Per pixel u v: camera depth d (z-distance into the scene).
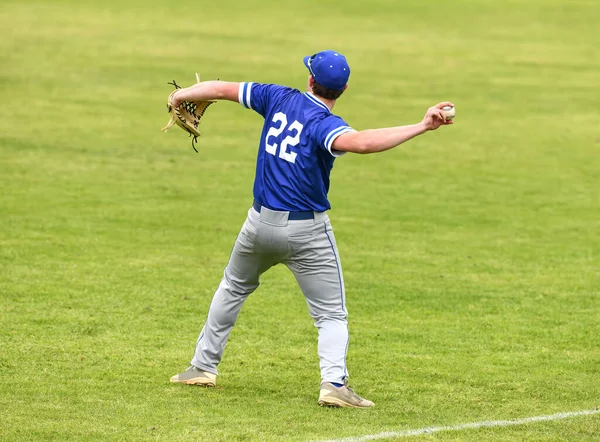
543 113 73.44
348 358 25.33
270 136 21.17
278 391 22.39
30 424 19.48
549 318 29.67
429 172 54.72
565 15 129.62
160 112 69.00
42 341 25.61
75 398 21.27
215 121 67.62
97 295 30.52
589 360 25.50
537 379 23.77
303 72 85.50
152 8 126.38
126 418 20.03
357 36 109.69
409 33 113.44
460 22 123.00
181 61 89.25
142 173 51.47
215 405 21.12
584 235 41.59
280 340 26.78
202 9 127.38
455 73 89.62
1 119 63.59
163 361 24.38
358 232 41.19
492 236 41.12
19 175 49.19
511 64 95.12
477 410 21.30
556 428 20.12
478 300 31.58
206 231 40.38
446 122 19.44
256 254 21.58
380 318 29.33
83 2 128.50
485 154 59.84
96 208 43.44
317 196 20.97
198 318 28.55
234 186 49.56
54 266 33.81
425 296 31.94
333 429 19.70
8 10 117.56
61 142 58.00
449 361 25.22
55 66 84.06
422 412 21.08
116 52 92.50
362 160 57.66
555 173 54.97
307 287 21.61
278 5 134.25
